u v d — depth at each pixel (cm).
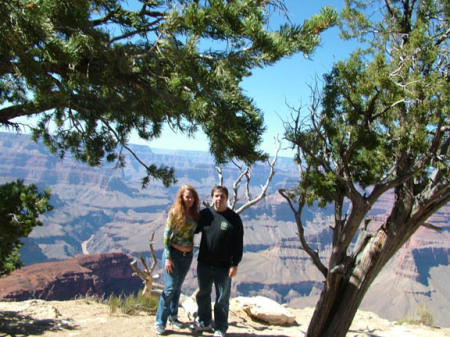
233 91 428
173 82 426
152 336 560
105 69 461
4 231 423
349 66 565
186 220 565
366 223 657
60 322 616
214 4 379
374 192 599
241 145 417
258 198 808
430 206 605
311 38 430
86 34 433
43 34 355
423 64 569
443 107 509
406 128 552
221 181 665
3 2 326
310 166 621
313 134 614
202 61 465
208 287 580
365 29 699
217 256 560
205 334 581
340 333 613
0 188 467
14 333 550
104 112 608
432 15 661
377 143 574
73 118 656
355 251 647
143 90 473
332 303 622
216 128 413
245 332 668
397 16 683
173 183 647
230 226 558
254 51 424
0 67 418
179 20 408
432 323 938
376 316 991
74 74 467
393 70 558
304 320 857
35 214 443
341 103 601
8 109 567
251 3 418
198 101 407
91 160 723
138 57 446
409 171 581
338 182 612
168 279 568
